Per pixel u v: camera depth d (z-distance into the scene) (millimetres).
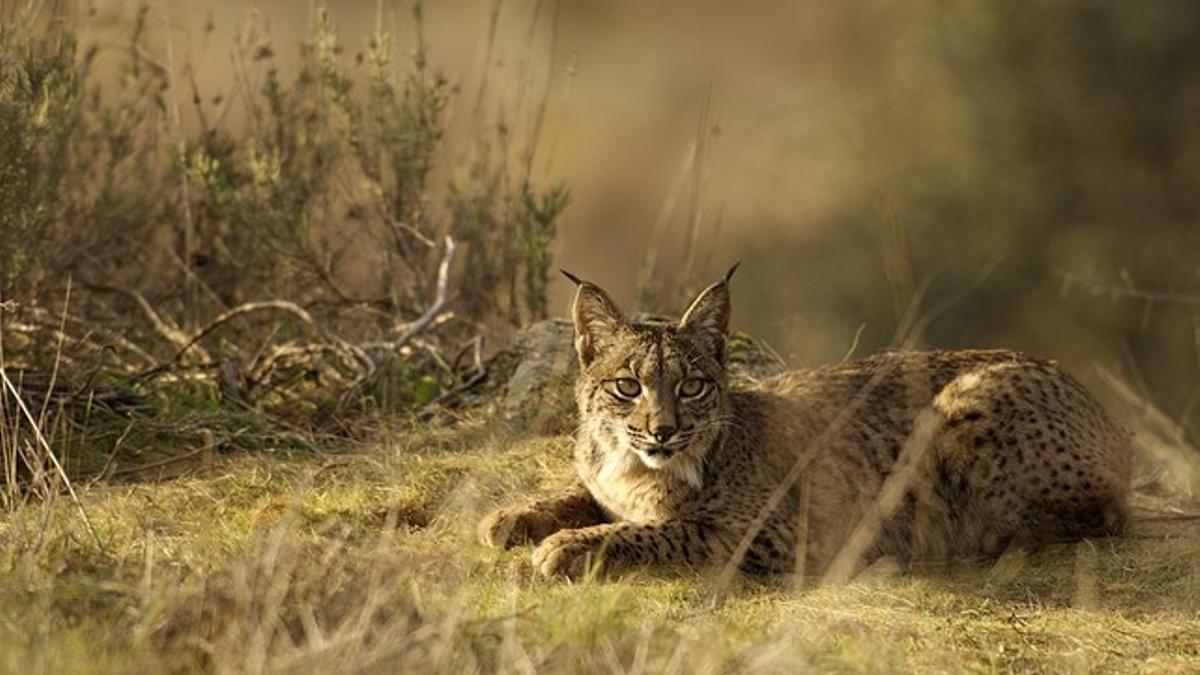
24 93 13172
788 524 10555
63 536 9320
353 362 13641
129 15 18156
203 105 17938
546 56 35562
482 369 13688
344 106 15047
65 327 13469
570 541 10000
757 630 8805
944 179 27953
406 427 12719
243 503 11016
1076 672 8500
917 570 10617
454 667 7711
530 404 12961
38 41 14500
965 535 11086
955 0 28594
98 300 14250
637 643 8148
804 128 30047
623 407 10578
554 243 16125
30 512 10438
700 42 39469
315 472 11539
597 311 10859
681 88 37375
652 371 10469
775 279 27875
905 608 9648
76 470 11586
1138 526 11352
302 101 15453
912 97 28844
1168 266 26797
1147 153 27578
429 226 15531
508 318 15375
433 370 13945
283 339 14625
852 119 29344
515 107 16875
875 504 10805
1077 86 27781
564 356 13469
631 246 31359
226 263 14883
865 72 30203
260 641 7516
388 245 15250
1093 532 11023
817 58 36594
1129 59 27781
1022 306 27047
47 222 13266
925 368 11461
